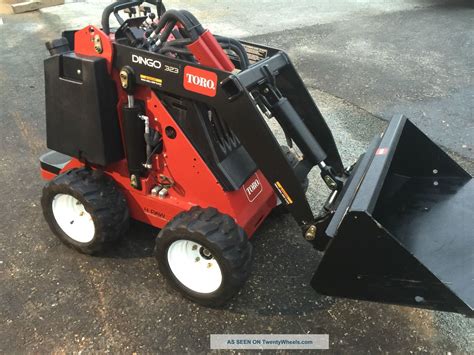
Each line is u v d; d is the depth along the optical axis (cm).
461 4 838
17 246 275
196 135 223
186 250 231
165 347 215
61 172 275
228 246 210
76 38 228
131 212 262
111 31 258
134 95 228
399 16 766
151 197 249
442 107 452
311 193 323
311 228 217
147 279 252
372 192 196
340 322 228
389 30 691
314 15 771
